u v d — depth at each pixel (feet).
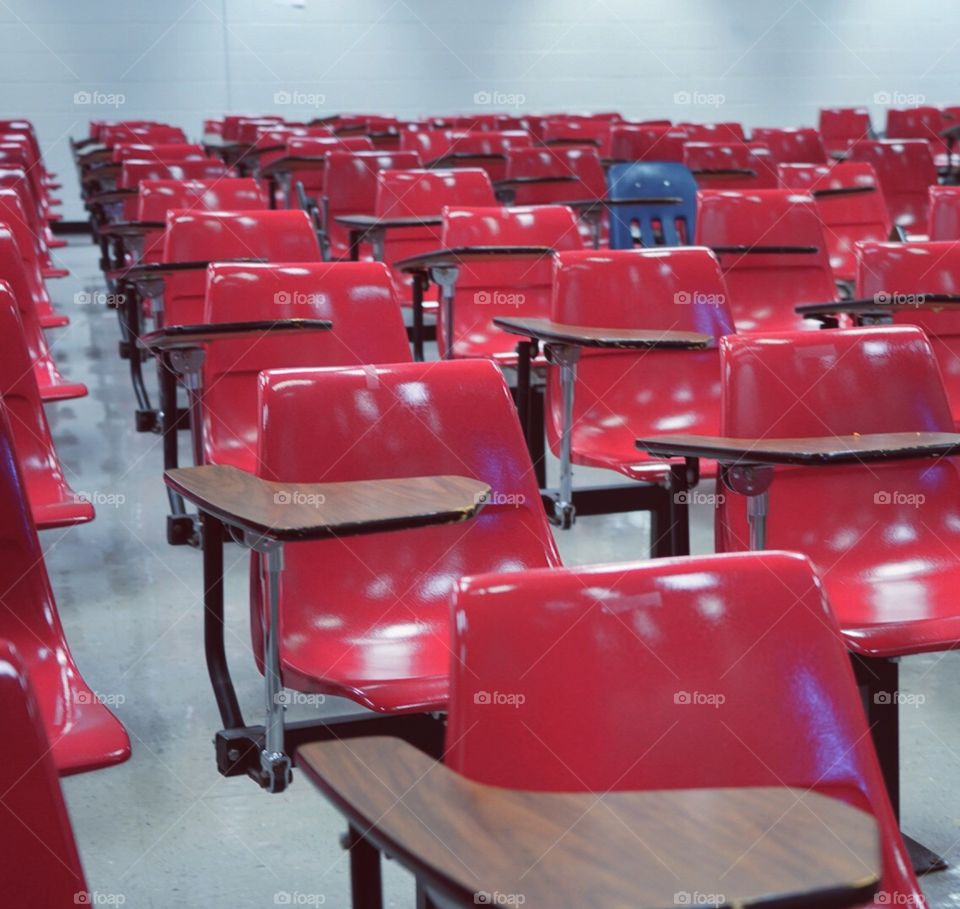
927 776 8.28
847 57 47.32
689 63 46.57
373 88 45.06
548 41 45.75
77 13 42.91
